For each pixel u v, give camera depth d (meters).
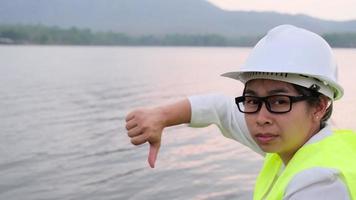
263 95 2.35
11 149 19.56
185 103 3.12
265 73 2.33
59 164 17.00
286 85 2.31
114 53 168.25
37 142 21.12
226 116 3.16
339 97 2.45
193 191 13.82
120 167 16.58
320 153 2.21
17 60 104.38
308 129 2.37
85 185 14.48
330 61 2.40
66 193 13.76
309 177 2.11
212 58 130.50
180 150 19.59
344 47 161.25
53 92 42.53
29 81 52.84
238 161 17.50
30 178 15.15
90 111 30.97
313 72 2.30
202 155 18.67
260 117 2.34
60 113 29.86
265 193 2.62
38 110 31.08
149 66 87.56
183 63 99.94
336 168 2.09
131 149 19.50
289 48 2.34
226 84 50.66
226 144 20.58
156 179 15.05
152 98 38.59
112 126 25.30
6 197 13.32
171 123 3.08
